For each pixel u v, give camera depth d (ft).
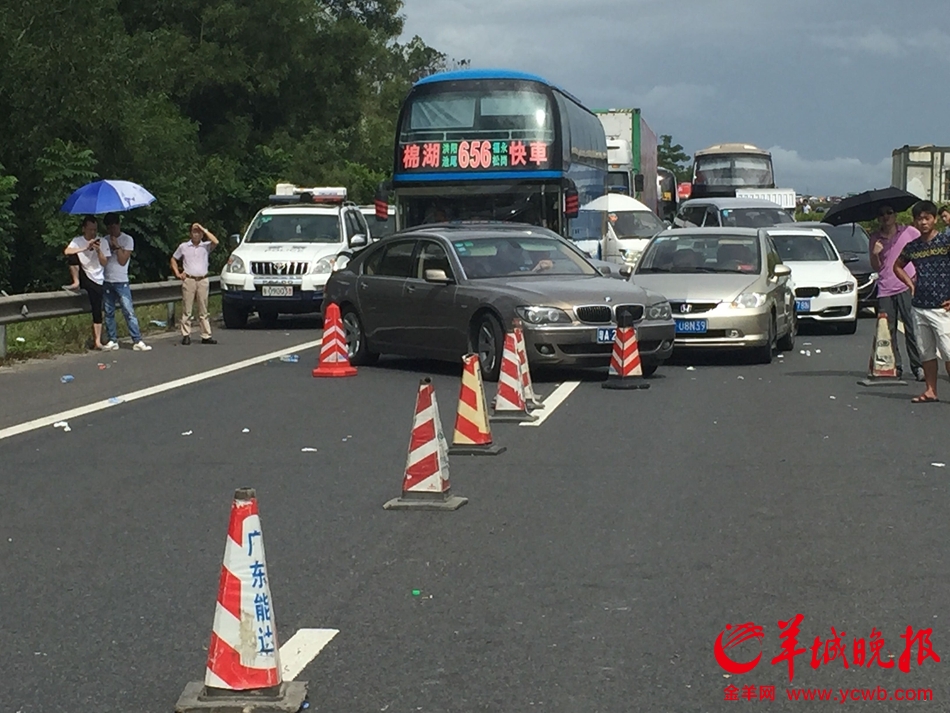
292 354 66.85
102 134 125.08
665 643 20.16
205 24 191.62
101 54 122.62
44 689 18.47
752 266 65.05
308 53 201.77
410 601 22.58
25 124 117.80
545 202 81.30
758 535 27.20
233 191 156.15
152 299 82.53
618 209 125.18
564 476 33.71
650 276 64.08
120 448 38.42
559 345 53.52
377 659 19.52
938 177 162.50
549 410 45.88
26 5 118.01
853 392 51.06
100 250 68.80
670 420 43.47
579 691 18.10
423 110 82.07
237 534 17.47
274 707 17.22
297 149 197.67
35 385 53.78
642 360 55.72
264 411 46.03
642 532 27.50
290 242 89.25
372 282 61.31
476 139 81.35
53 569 25.11
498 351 54.54
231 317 86.69
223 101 201.05
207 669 17.54
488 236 60.08
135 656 19.89
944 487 32.07
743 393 50.75
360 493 31.86
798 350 69.67
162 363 62.59
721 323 60.64
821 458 36.14
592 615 21.65
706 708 17.44
